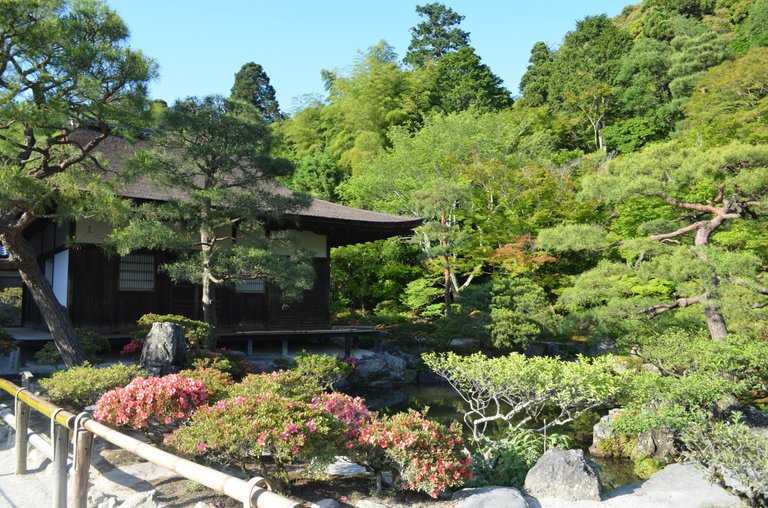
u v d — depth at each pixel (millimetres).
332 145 33562
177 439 4801
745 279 11328
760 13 31141
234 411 4680
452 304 20391
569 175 21312
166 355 9258
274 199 11211
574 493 5629
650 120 30125
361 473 5730
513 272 19688
